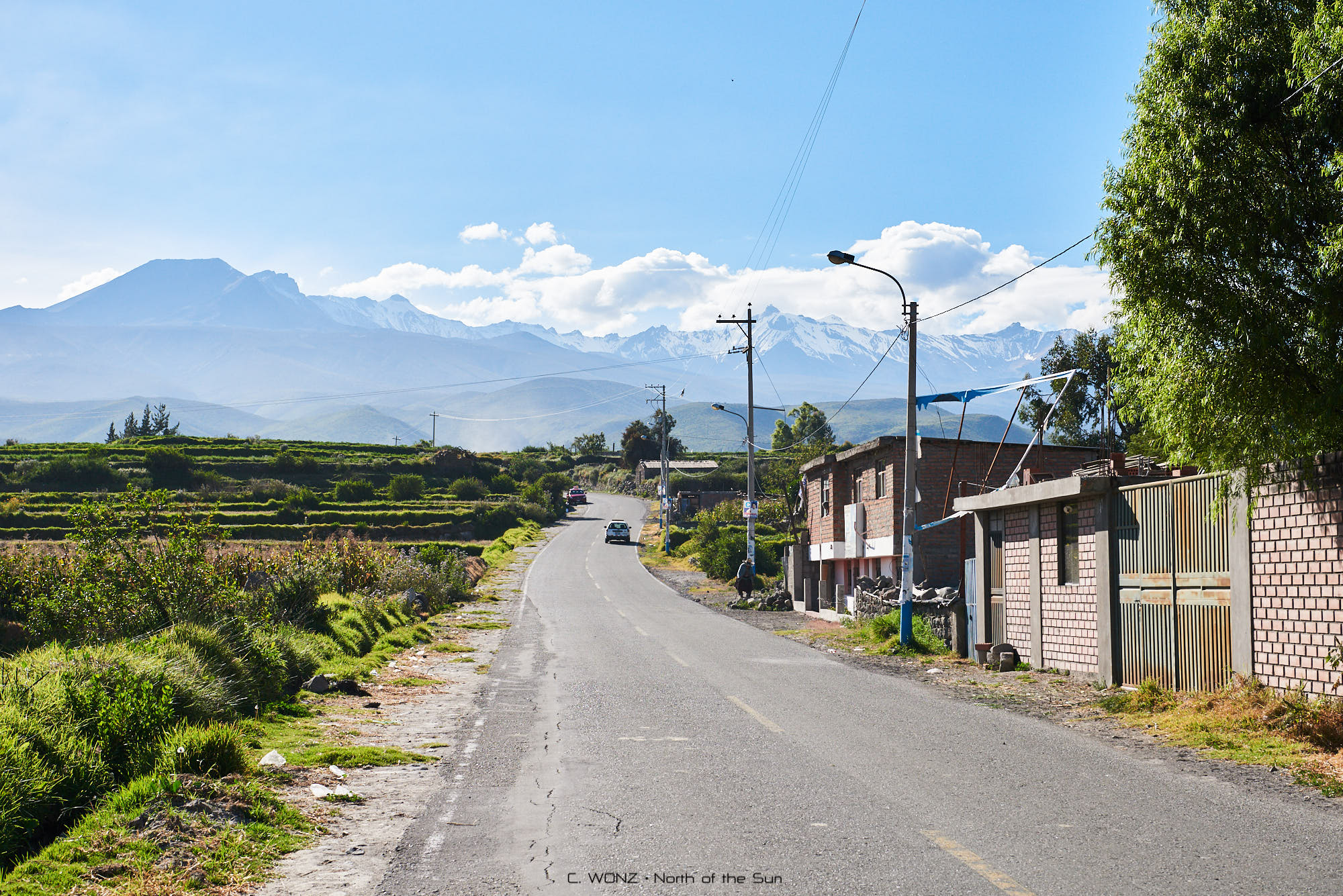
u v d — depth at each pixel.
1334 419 9.46
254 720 11.05
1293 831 6.82
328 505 90.25
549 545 77.94
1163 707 12.71
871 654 21.66
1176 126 9.95
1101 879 5.72
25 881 5.48
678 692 14.72
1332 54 8.64
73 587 15.45
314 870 6.04
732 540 51.41
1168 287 10.00
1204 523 13.16
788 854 6.27
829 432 95.81
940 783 8.44
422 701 14.04
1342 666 10.54
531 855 6.33
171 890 5.51
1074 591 16.66
